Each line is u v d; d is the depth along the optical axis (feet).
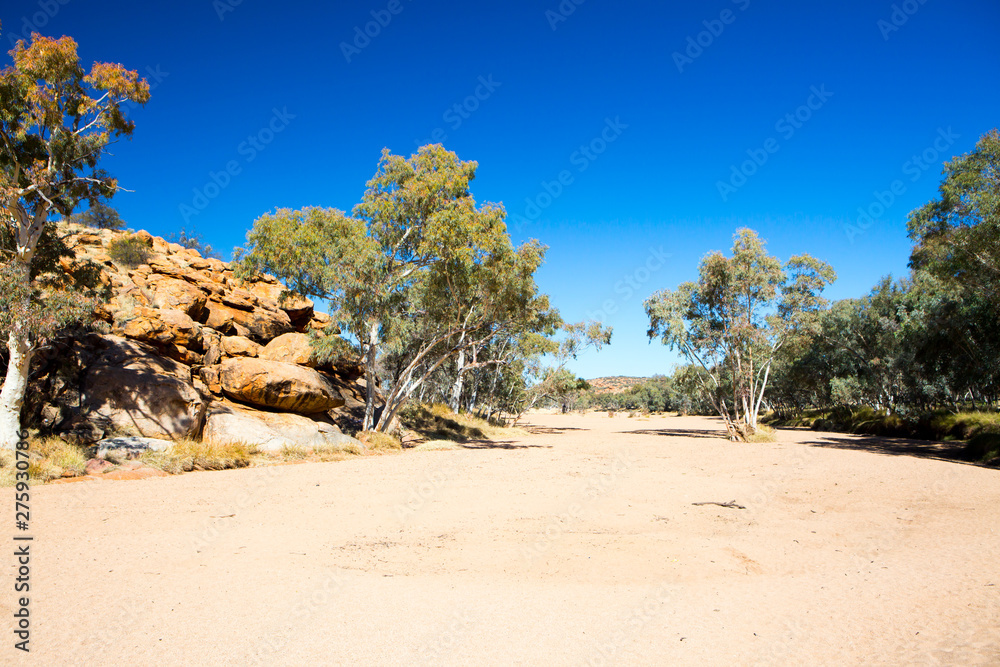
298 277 77.61
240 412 70.38
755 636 15.69
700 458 74.38
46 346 49.57
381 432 83.30
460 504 37.96
